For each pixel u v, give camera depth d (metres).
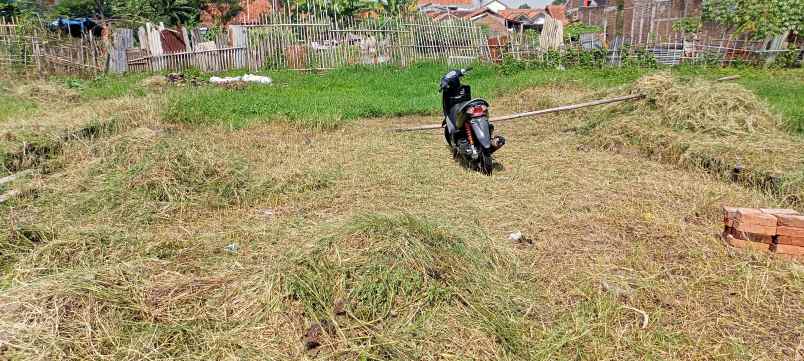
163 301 2.80
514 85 10.23
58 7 28.66
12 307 2.57
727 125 5.91
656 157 5.77
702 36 14.74
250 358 2.43
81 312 2.58
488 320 2.67
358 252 2.98
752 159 5.00
